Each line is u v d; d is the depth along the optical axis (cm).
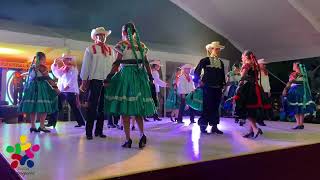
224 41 977
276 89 973
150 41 845
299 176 300
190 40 912
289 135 410
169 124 588
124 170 194
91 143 321
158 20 859
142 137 293
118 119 489
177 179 207
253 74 383
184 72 643
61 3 720
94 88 362
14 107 783
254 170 256
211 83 436
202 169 220
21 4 675
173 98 678
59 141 336
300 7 750
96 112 362
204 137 383
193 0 859
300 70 548
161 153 258
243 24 897
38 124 538
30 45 684
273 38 908
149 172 195
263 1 775
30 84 425
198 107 457
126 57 295
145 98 291
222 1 826
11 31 659
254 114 372
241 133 433
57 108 450
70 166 207
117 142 329
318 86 856
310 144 318
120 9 798
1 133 418
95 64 364
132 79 289
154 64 618
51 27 710
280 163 279
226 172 236
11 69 891
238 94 383
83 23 748
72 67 527
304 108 529
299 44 883
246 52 392
